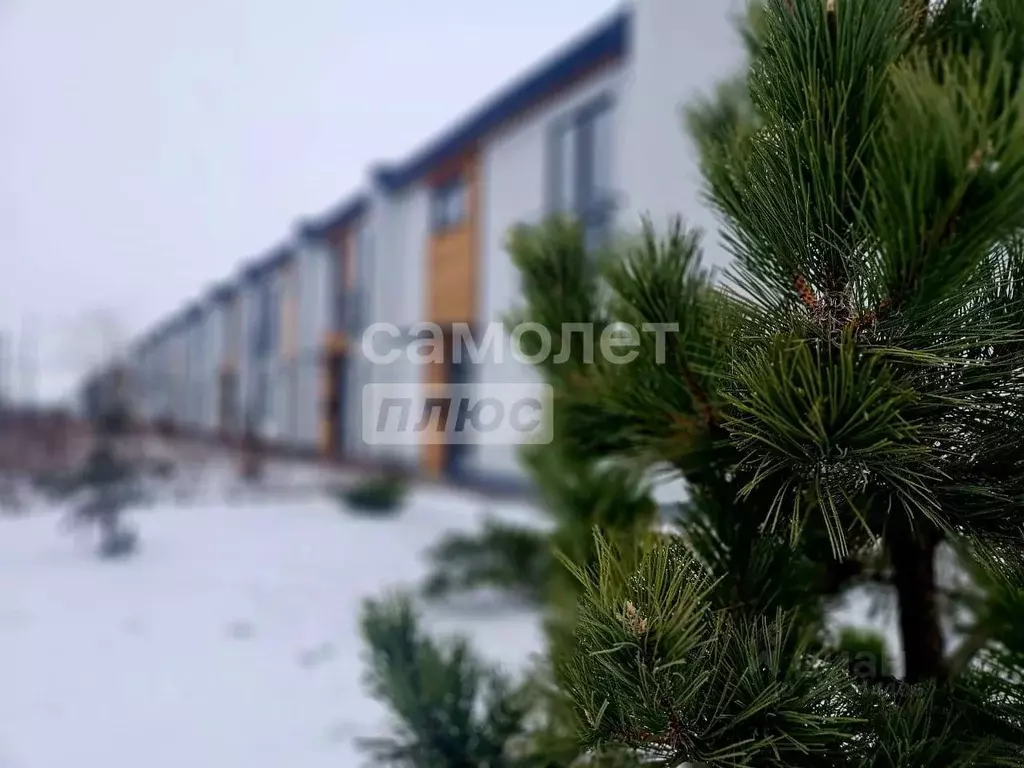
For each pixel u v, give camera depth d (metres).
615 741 0.74
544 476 1.34
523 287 1.17
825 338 0.65
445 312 10.67
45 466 9.87
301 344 15.48
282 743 2.58
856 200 0.63
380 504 8.43
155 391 23.61
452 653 1.70
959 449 0.65
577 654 0.75
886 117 0.59
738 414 0.74
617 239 1.24
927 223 0.57
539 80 8.18
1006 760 0.72
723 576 0.74
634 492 1.18
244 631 4.08
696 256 0.90
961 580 1.10
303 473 12.31
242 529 7.73
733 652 0.72
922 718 0.75
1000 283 0.65
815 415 0.61
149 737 2.65
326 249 15.56
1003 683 0.87
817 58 0.64
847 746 0.71
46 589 5.06
